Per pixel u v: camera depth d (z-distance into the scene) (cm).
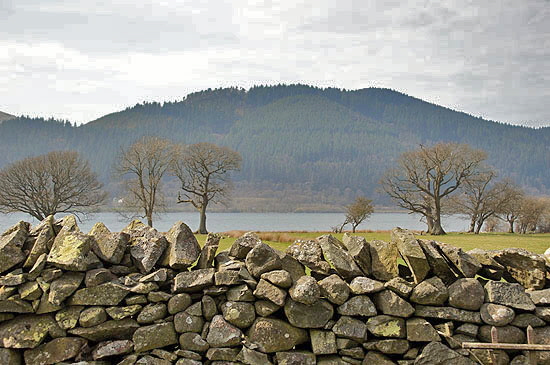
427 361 732
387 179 7281
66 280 741
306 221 12431
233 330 748
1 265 749
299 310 750
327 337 750
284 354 740
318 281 789
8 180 5831
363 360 745
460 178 6700
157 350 743
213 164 6806
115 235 800
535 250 2970
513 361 741
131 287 762
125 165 6372
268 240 3030
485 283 818
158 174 6412
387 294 763
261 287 758
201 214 6681
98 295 740
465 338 754
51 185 6322
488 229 7906
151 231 833
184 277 771
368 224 11606
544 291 777
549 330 751
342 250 827
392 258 815
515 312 764
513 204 7212
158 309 754
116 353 729
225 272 770
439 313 761
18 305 721
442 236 5603
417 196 7275
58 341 724
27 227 842
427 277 807
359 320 754
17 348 714
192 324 754
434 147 7012
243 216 16025
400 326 747
